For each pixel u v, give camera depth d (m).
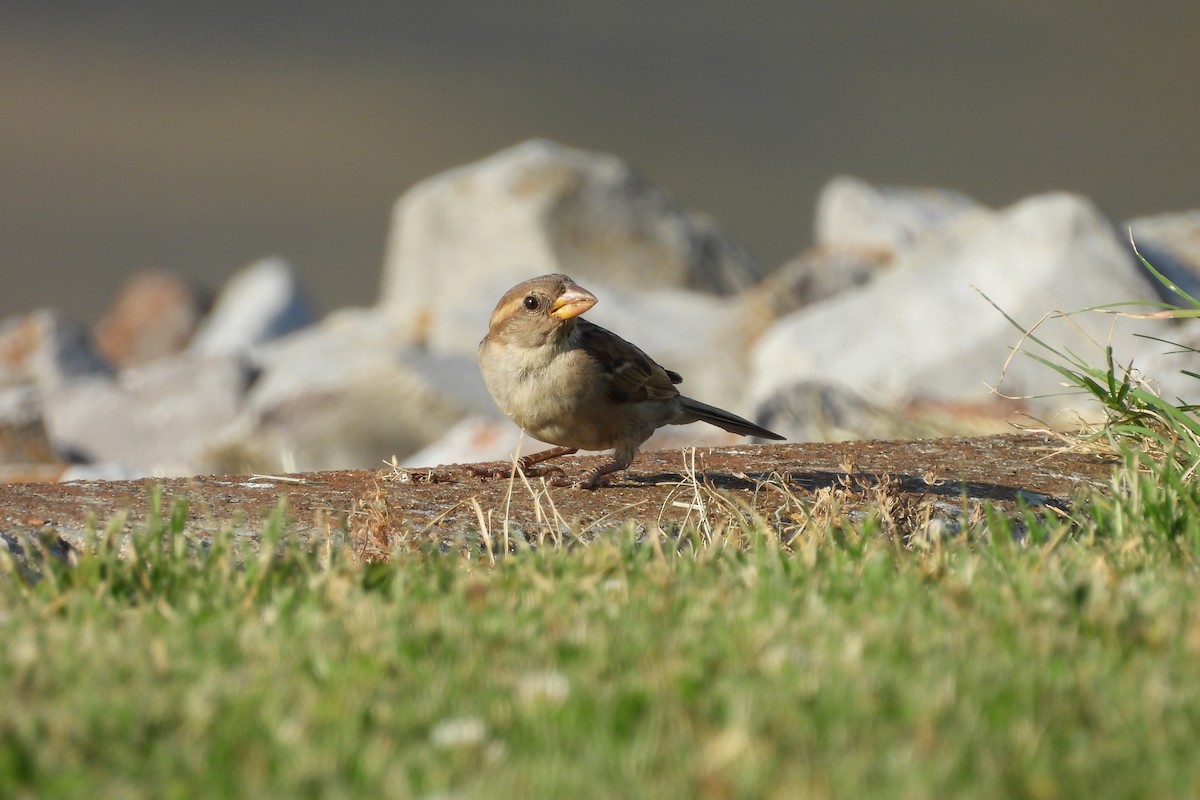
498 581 8.06
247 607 7.52
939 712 5.58
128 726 5.66
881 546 8.68
